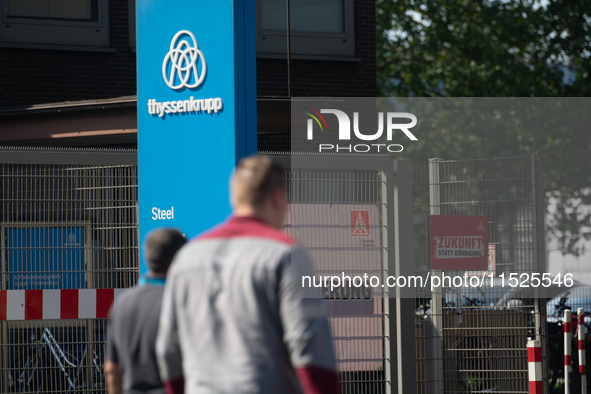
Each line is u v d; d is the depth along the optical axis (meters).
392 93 64.38
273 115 37.34
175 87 16.59
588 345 28.20
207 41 16.09
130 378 9.80
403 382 19.19
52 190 18.77
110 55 38.47
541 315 20.05
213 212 16.02
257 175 7.98
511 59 63.06
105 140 33.81
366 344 19.55
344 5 41.22
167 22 16.69
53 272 18.56
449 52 63.16
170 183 16.67
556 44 63.56
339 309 19.48
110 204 18.89
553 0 62.28
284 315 7.21
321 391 7.01
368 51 41.50
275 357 7.24
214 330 7.43
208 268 7.62
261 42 39.91
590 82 61.66
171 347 7.99
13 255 18.44
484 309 20.23
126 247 18.70
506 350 20.14
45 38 37.62
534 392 18.86
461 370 19.94
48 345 18.52
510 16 62.34
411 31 64.44
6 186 18.59
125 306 10.10
